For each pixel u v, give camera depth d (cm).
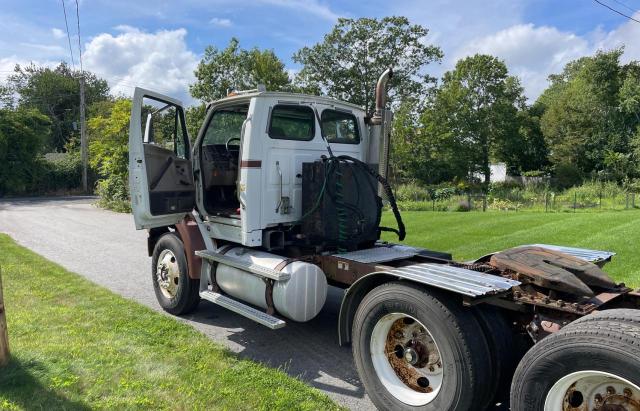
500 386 305
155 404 332
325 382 392
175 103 551
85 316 523
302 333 504
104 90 6669
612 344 226
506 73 4334
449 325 296
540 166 4666
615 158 3778
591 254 408
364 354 347
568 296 321
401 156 3288
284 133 483
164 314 559
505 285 303
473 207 2200
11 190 3031
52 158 3866
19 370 368
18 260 830
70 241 1121
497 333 307
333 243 469
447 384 297
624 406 232
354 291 365
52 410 320
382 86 504
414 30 3878
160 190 509
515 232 1175
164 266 568
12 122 3020
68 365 386
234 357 428
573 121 4284
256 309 446
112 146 2205
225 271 483
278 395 354
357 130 562
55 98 6284
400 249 493
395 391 330
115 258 905
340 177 460
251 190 461
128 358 409
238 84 3039
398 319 336
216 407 332
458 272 332
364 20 3847
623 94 4138
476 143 4316
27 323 489
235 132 553
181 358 415
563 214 1675
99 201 2202
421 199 2645
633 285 620
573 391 247
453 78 4456
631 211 1861
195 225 536
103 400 336
